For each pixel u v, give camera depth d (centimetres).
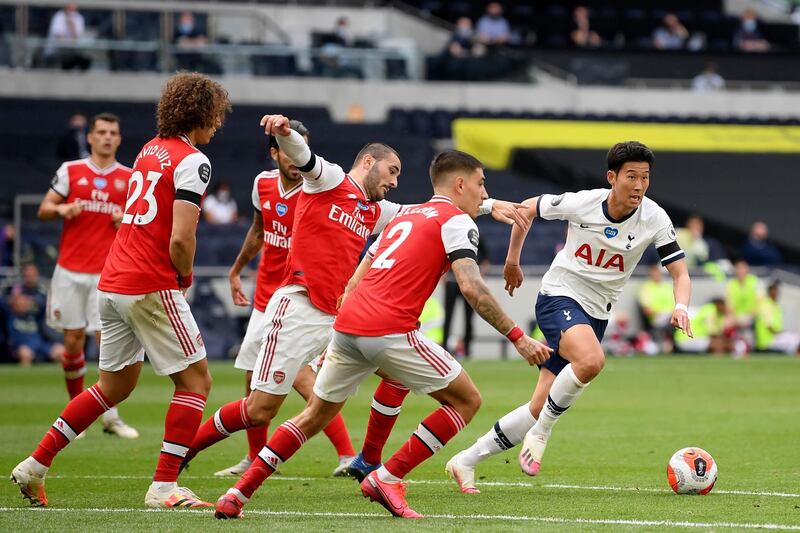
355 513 1659
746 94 8112
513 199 6525
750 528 1520
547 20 8512
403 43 7656
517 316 5700
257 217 2216
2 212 5750
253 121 6925
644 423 2986
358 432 2822
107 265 1756
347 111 7312
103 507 1717
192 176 1705
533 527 1520
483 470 2172
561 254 2052
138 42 6950
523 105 7731
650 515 1631
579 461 2291
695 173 7225
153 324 1725
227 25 7188
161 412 3272
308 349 1856
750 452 2417
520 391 3856
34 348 4897
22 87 6806
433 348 1622
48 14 6900
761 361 5344
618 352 5750
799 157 7525
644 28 8738
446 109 7412
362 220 1891
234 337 5284
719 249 6316
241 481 1603
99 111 6756
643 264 6038
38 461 1723
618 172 1927
